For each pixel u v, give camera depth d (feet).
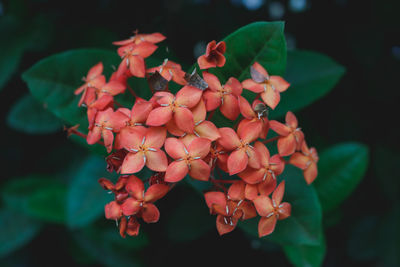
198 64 0.93
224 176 1.01
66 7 1.28
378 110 1.32
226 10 1.33
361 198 1.32
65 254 1.41
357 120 1.29
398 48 1.31
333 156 1.16
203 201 1.21
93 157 1.18
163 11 1.30
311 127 1.23
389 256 1.27
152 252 1.33
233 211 0.89
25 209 1.28
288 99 1.11
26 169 1.37
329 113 1.29
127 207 0.87
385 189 1.29
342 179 1.15
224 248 1.34
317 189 1.15
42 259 1.40
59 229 1.36
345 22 1.31
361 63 1.28
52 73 1.01
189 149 0.86
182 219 1.21
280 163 0.91
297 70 1.13
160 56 1.12
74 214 1.14
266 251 1.31
